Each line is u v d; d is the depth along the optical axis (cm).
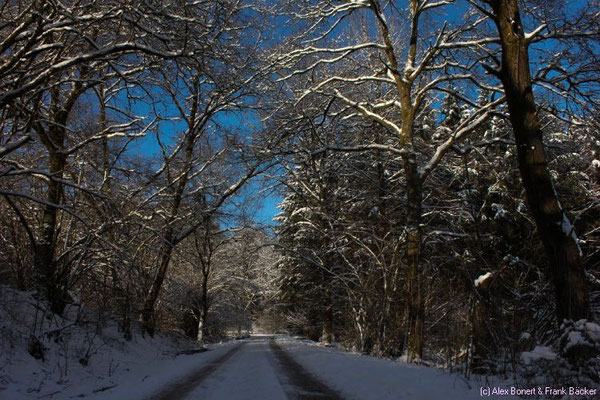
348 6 1634
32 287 1291
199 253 2898
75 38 1130
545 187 771
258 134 1888
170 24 1071
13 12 1169
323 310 2667
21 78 971
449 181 2031
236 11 1248
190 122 2008
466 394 638
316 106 1938
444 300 1659
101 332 1407
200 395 763
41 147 1468
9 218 1343
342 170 2080
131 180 1558
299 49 1716
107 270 1627
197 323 3469
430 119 2275
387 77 1778
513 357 735
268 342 2750
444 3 1555
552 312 1101
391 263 1670
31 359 955
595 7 1111
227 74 1242
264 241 2675
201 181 2227
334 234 2012
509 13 839
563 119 1411
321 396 725
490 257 1512
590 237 1373
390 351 1515
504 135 1559
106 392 841
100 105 1614
